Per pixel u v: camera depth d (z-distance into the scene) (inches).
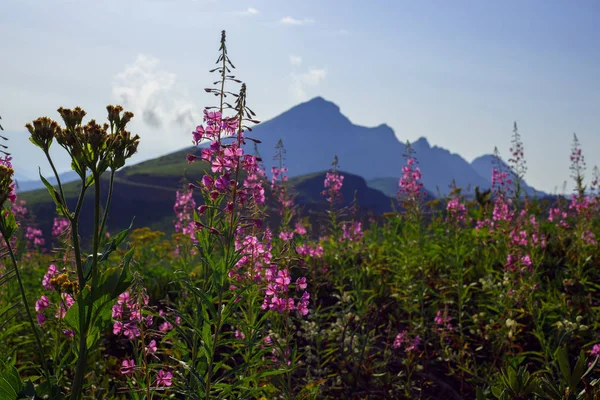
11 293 256.8
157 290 319.9
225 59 165.9
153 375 174.4
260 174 183.2
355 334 254.4
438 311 274.1
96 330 133.6
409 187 370.9
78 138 128.7
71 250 183.8
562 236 387.5
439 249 349.4
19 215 417.7
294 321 276.7
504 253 350.0
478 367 258.2
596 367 220.5
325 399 224.5
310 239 369.1
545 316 261.0
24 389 132.6
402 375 247.8
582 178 434.0
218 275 155.2
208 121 167.0
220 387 157.1
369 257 353.7
